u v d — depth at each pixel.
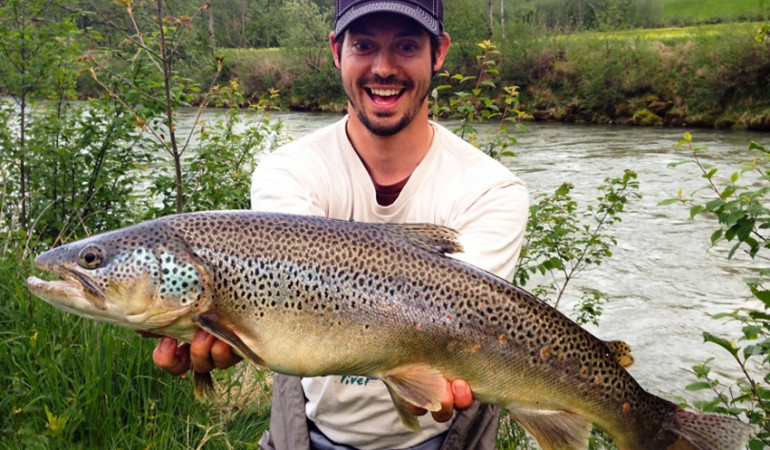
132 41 2.34
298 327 0.77
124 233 0.78
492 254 0.87
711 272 3.73
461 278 0.81
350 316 0.77
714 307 3.32
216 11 19.64
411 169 0.94
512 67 11.29
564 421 0.86
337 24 0.93
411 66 0.90
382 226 0.81
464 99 2.24
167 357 0.80
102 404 1.43
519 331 0.82
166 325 0.77
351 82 0.91
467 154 0.96
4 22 3.12
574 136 8.40
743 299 3.39
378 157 0.93
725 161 6.19
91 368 1.49
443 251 0.82
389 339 0.78
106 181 3.10
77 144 3.11
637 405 0.89
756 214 1.39
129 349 1.56
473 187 0.92
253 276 0.76
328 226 0.79
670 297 3.44
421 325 0.79
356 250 0.78
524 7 18.12
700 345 2.96
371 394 0.92
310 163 0.95
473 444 0.95
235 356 0.79
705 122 9.45
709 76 9.47
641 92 10.19
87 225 3.13
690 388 1.52
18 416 1.41
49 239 2.83
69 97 3.24
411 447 0.95
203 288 0.76
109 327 1.60
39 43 3.08
